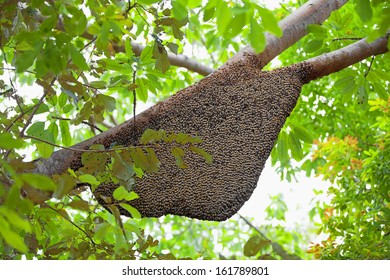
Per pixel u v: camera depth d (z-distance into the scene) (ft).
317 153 24.40
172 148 13.80
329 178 23.31
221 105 16.02
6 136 11.32
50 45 12.73
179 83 30.63
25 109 16.89
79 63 12.78
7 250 16.05
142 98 18.54
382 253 19.98
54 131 17.66
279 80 16.39
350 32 23.44
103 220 16.10
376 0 12.73
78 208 13.56
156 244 15.94
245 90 16.21
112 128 15.85
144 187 15.06
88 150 13.89
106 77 30.40
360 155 25.68
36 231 15.38
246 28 28.94
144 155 13.89
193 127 15.79
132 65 17.85
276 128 15.89
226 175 15.28
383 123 23.07
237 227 38.63
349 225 21.38
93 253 16.12
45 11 12.68
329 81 29.45
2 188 11.09
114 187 15.02
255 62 16.80
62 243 16.11
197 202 15.06
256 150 15.60
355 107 29.50
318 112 29.81
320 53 20.79
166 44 16.22
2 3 15.07
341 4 18.88
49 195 13.56
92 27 13.12
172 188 15.11
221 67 16.66
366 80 20.15
